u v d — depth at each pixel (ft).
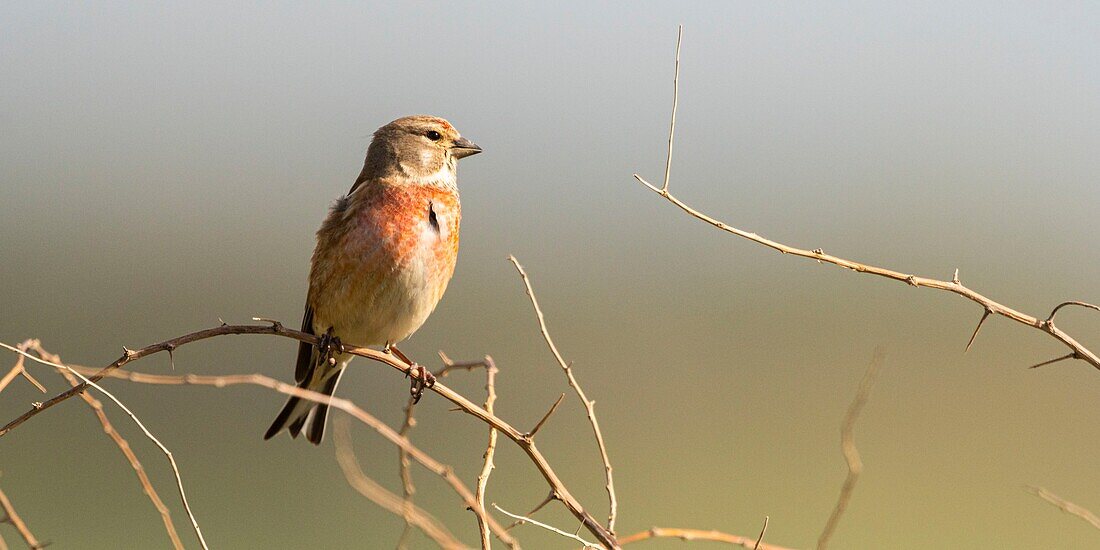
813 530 44.75
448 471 15.12
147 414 51.90
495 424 17.94
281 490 45.01
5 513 17.38
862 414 60.39
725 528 44.47
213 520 41.16
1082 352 17.52
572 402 62.13
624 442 56.18
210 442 49.49
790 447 55.52
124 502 41.81
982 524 45.27
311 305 24.62
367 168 25.22
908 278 17.87
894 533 44.55
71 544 37.45
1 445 45.93
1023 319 17.76
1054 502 18.35
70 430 48.03
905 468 52.44
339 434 14.76
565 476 51.11
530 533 43.24
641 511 46.73
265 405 54.54
